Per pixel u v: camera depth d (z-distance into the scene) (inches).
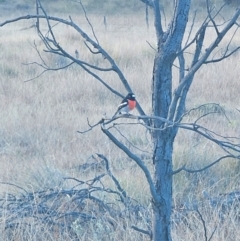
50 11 2659.9
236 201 366.9
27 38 1387.8
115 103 826.8
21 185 411.5
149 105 753.0
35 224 341.7
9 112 709.3
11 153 554.6
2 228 332.8
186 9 217.6
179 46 221.5
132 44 1233.4
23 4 2728.8
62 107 765.3
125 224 341.1
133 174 441.4
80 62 234.1
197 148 497.7
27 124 650.8
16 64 1043.3
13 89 860.6
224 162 462.0
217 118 685.3
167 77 225.0
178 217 346.6
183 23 218.5
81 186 405.4
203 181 426.3
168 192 228.2
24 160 522.0
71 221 350.9
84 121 674.2
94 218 348.5
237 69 954.1
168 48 220.7
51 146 574.2
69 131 628.4
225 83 895.1
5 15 2534.5
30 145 581.9
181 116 223.9
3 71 1005.8
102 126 203.3
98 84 879.7
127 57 1114.1
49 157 522.6
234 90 870.4
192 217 342.0
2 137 606.5
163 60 222.4
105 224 338.0
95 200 361.1
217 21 1759.4
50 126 653.3
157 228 228.2
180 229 331.6
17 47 1234.6
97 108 774.5
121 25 2226.9
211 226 327.0
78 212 351.3
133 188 398.0
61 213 348.2
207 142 526.9
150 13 2603.3
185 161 454.3
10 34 1659.7
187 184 418.0
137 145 553.0
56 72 987.9
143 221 330.0
